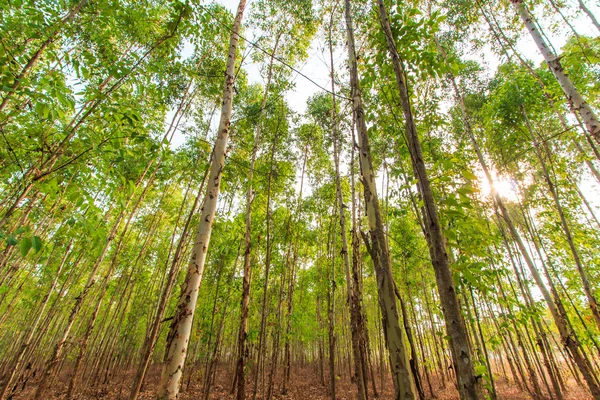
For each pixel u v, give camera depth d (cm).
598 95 657
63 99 296
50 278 1230
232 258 1059
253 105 945
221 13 633
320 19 858
